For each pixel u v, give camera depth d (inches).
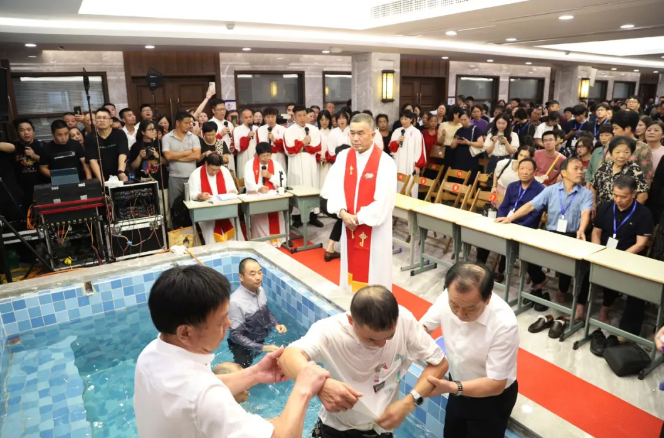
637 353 121.6
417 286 180.9
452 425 84.1
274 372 64.0
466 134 277.1
